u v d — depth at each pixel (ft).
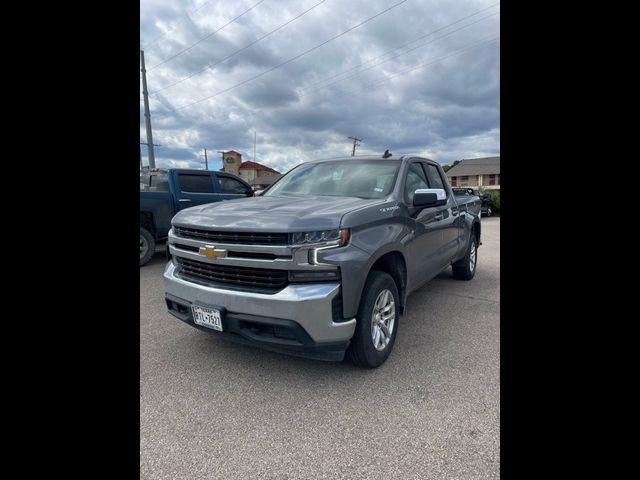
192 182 25.16
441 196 10.59
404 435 6.91
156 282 19.17
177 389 8.60
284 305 7.72
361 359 8.98
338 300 8.10
